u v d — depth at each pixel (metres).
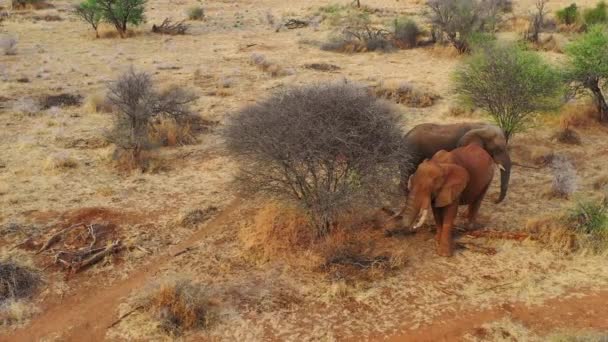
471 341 7.42
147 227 10.23
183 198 11.40
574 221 9.90
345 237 9.50
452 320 7.79
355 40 27.03
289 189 9.39
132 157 12.95
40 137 14.70
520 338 7.45
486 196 11.37
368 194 9.02
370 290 8.34
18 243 9.64
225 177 12.37
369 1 42.09
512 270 8.84
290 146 8.54
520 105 13.62
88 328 7.76
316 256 8.98
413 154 10.26
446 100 18.05
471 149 9.53
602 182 11.73
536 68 13.86
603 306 8.05
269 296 8.25
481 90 13.90
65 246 9.57
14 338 7.62
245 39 29.00
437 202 8.77
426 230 9.95
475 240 9.63
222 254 9.33
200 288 8.30
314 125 8.62
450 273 8.78
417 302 8.14
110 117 16.31
